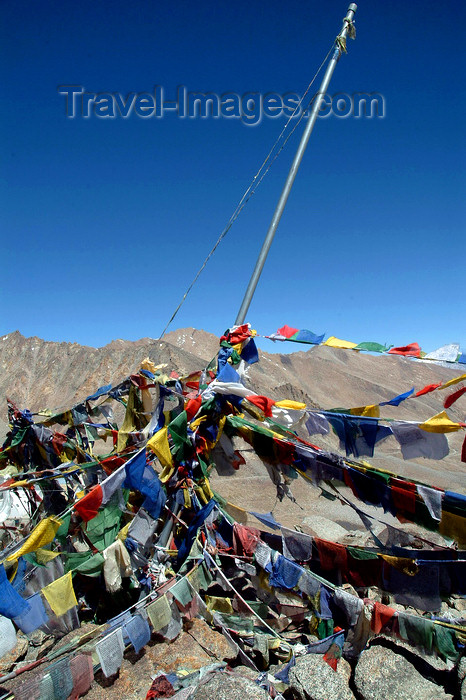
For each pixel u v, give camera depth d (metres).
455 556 7.19
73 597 7.34
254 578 8.96
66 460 12.19
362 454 8.27
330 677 6.96
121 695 7.19
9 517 13.76
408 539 7.78
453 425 7.36
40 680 6.50
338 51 13.16
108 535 8.98
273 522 8.77
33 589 8.45
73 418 12.30
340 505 23.66
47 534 6.85
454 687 6.88
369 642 8.05
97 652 6.89
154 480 8.00
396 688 6.81
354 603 7.55
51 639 9.00
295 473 8.86
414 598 7.34
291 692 7.14
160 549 9.12
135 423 11.23
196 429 8.96
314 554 8.36
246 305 10.98
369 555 7.73
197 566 8.33
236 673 7.12
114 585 8.27
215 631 8.79
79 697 7.13
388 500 7.63
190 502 9.12
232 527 8.81
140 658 8.00
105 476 10.98
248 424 9.06
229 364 9.96
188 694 6.66
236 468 10.45
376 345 8.59
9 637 6.70
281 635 8.96
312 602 7.91
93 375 104.75
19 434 12.59
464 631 6.80
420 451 7.76
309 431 8.88
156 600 7.72
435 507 7.05
